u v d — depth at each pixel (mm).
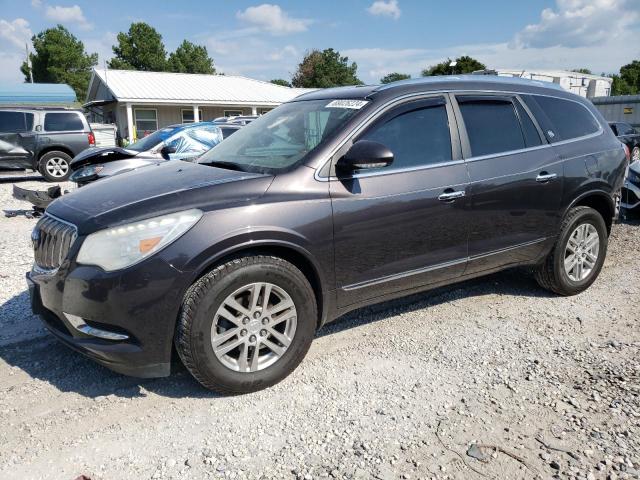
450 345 3908
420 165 3791
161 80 31344
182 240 2980
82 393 3311
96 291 2922
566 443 2752
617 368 3510
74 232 3053
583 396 3180
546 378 3402
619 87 78062
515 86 4516
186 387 3365
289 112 4281
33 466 2637
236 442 2811
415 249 3781
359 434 2857
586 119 4934
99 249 2953
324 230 3361
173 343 3111
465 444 2760
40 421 3012
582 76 28516
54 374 3541
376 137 3654
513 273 5512
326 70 74438
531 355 3729
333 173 3467
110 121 31562
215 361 3094
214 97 29234
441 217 3838
